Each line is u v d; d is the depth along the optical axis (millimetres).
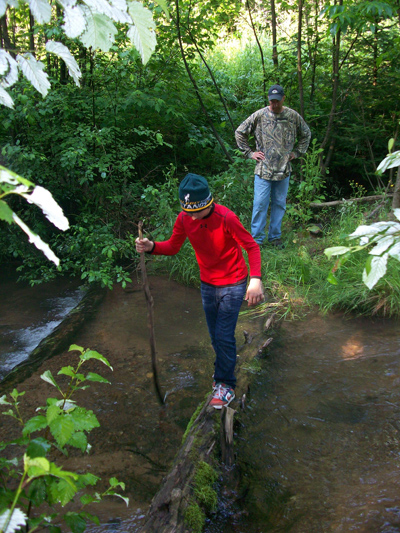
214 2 7320
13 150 5523
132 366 3646
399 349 3766
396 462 2535
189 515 2133
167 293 5242
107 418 3010
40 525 1356
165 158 7816
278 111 5465
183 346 3988
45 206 977
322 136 7836
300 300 4809
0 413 3039
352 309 4539
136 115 7320
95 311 4738
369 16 5484
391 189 7203
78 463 2598
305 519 2188
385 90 7816
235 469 2533
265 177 5570
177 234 2998
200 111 8234
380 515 2150
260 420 2943
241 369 3465
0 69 1275
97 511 2262
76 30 1187
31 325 4547
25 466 1025
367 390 3229
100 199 6312
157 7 6562
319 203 6633
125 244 6004
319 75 8219
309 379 3391
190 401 3197
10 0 1181
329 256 1170
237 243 2893
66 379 3459
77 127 6312
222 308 2902
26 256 5922
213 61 11688
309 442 2744
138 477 2516
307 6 7961
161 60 7336
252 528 2168
